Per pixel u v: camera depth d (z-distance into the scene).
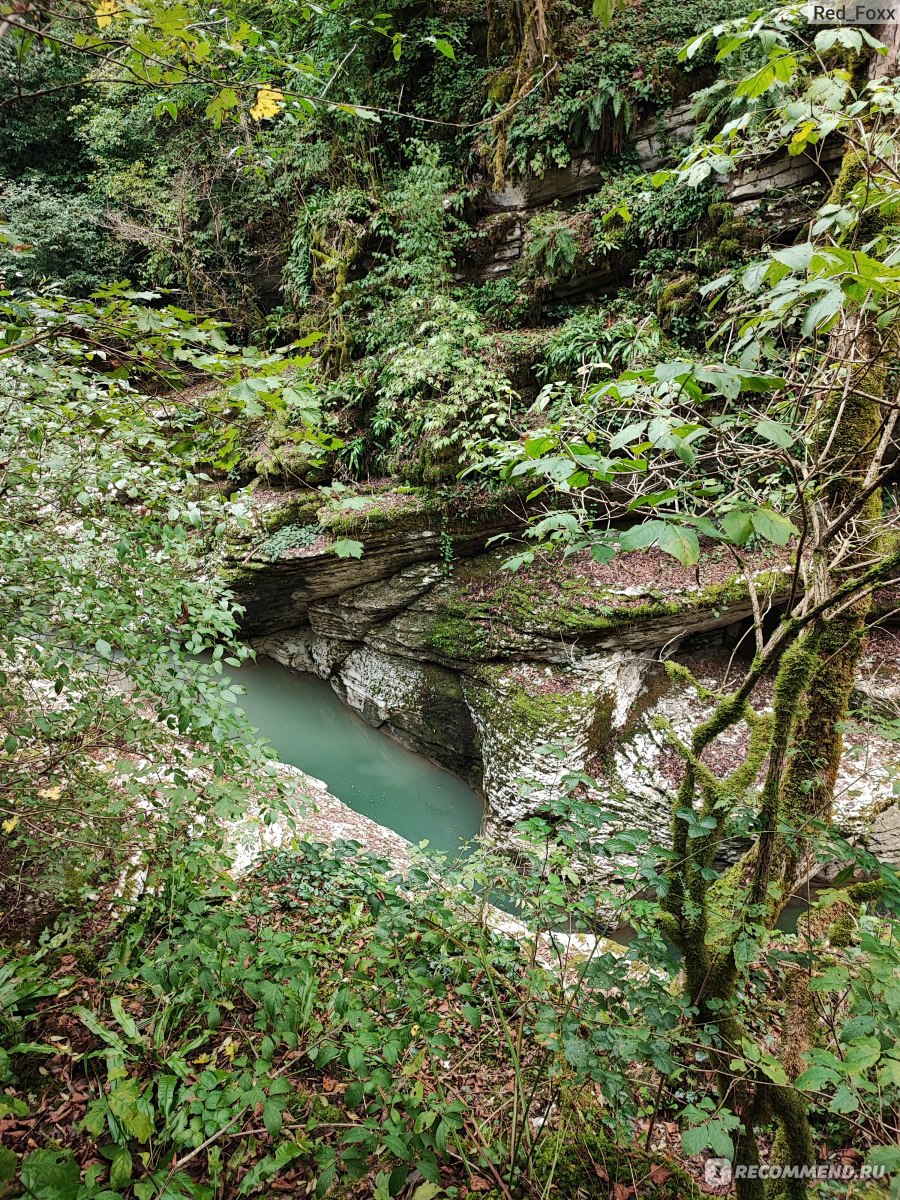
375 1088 2.10
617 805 5.91
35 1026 2.66
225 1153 2.22
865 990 1.43
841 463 2.16
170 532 2.75
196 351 1.66
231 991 2.83
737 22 1.63
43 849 3.23
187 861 2.87
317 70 2.31
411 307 8.55
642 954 1.84
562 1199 2.11
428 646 7.79
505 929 4.08
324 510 8.12
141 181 12.11
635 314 7.68
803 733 2.35
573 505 1.73
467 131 9.00
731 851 5.32
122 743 4.04
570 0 8.61
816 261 1.09
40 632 2.80
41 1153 1.23
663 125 7.95
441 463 7.71
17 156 13.17
